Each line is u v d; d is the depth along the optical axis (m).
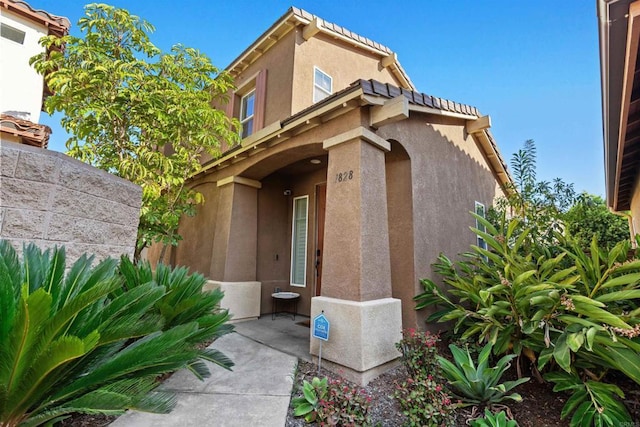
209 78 6.90
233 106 9.70
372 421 3.19
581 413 3.06
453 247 6.54
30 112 9.37
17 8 9.26
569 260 5.37
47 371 2.07
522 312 3.92
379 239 4.63
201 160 9.65
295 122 5.43
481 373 3.53
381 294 4.50
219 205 7.81
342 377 4.05
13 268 2.59
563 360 3.15
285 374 4.05
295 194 8.46
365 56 9.91
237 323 6.79
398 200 5.67
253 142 6.39
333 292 4.45
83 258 3.02
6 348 2.03
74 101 5.47
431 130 6.55
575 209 7.39
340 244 4.50
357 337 3.98
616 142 5.58
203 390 3.60
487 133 8.28
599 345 3.31
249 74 9.46
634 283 3.54
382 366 4.27
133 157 6.21
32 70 9.52
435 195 6.26
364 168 4.58
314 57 8.38
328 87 8.62
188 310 3.93
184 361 2.85
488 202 8.67
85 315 2.56
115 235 4.30
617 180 7.60
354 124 4.73
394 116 4.48
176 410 3.14
